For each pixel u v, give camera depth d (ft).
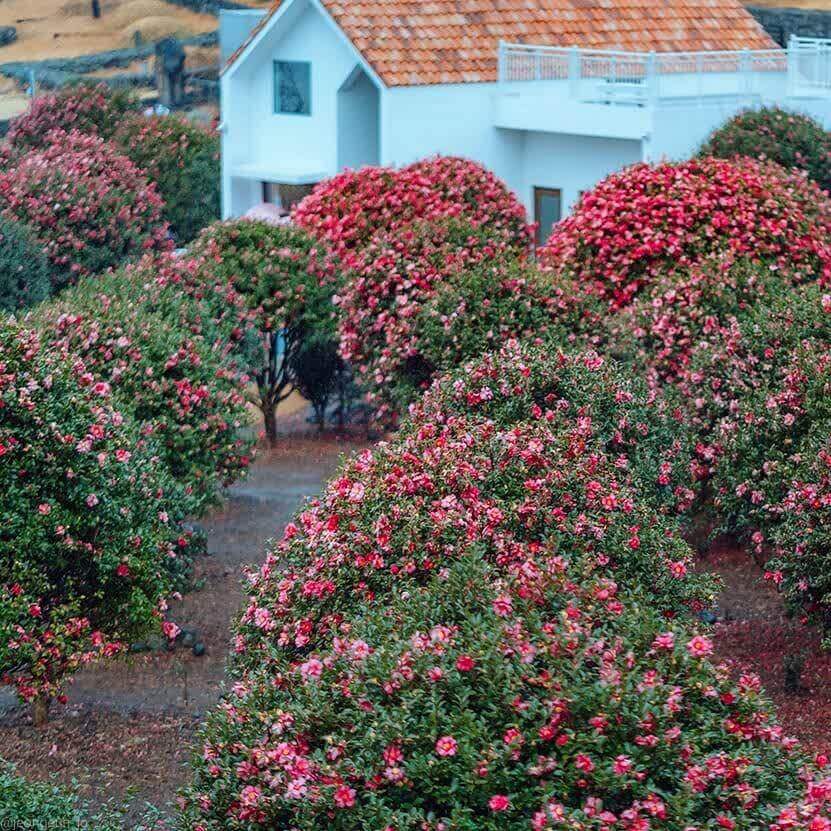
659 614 36.73
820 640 49.39
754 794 25.18
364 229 83.35
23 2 263.70
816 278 68.85
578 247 69.72
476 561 33.09
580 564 35.47
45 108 143.43
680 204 68.49
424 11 114.93
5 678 40.55
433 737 26.20
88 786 41.57
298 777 26.35
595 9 122.31
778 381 51.67
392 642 29.63
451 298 62.13
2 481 40.16
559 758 25.81
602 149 108.68
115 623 42.65
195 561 61.82
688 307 61.31
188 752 43.83
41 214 98.94
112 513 41.65
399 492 38.17
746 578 57.36
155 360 55.88
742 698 27.55
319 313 79.77
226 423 57.72
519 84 113.09
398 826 25.21
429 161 90.22
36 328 54.24
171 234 145.89
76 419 41.81
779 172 75.25
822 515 43.01
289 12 118.01
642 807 24.77
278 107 123.54
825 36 180.24
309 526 38.40
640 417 48.55
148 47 241.55
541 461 40.37
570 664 27.22
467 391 47.47
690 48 123.75
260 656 35.88
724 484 50.80
